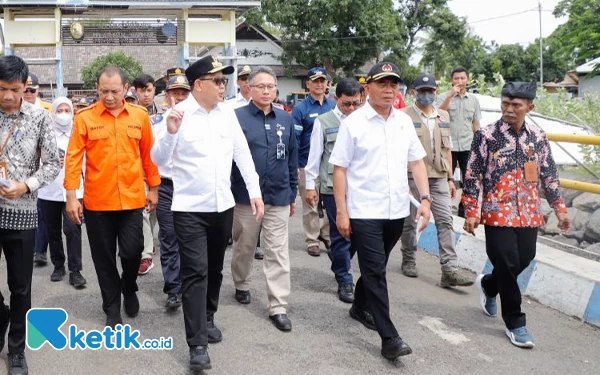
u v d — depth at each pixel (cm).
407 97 1347
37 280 595
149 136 475
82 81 3400
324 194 546
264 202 473
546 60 4666
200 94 405
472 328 482
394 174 421
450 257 574
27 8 1706
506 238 442
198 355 383
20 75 366
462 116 742
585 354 437
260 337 455
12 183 368
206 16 1903
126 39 1745
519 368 412
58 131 580
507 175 443
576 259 564
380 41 3066
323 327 478
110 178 451
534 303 544
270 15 3005
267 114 486
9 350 383
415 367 409
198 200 400
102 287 462
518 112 436
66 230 567
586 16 2377
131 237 465
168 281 509
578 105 1134
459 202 812
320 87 663
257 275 618
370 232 414
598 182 698
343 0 2912
